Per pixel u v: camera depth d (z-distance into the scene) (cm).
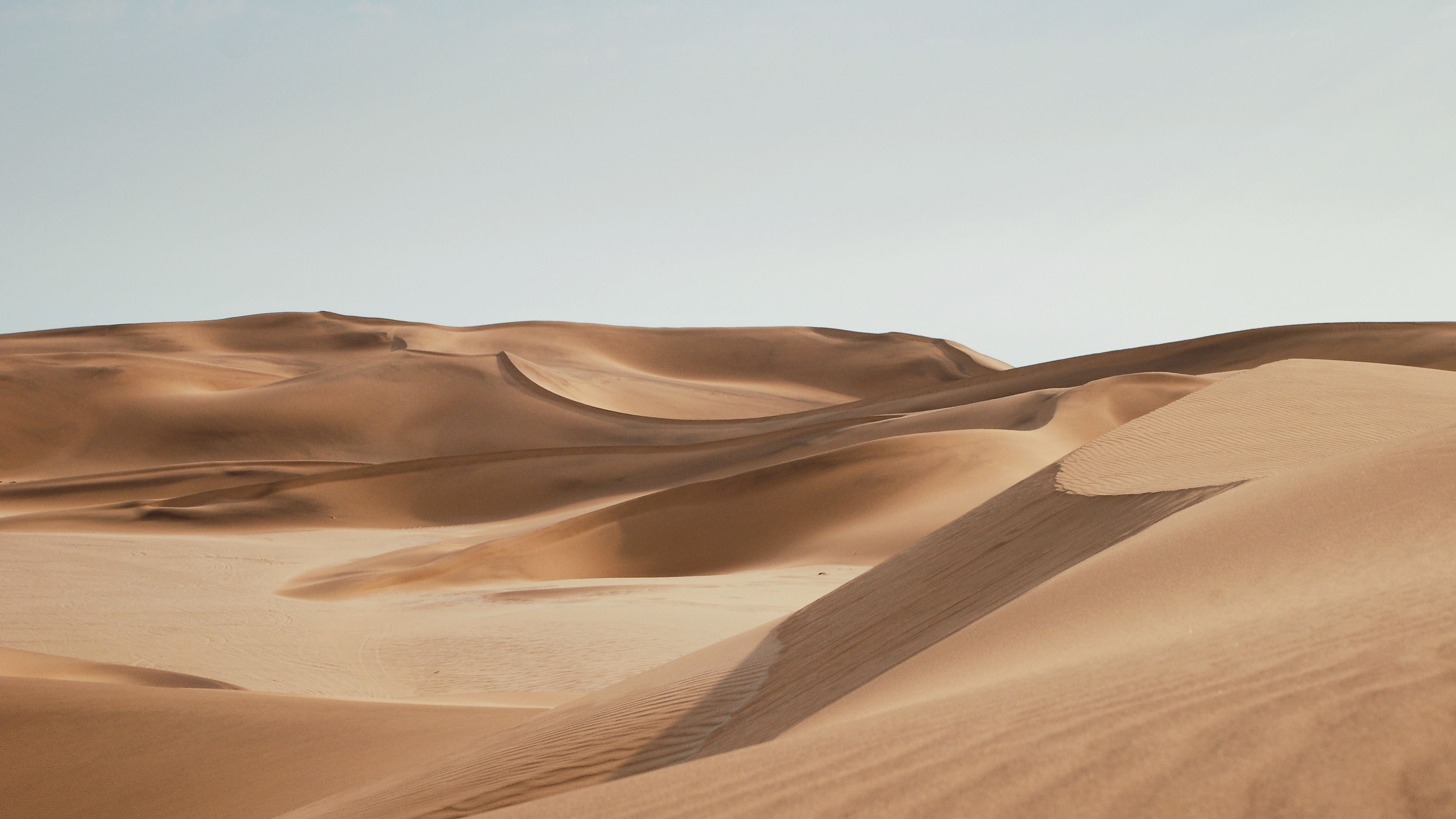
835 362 13812
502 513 5338
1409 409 1662
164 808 720
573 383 10156
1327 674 213
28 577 2884
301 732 899
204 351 13050
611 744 630
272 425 8456
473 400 9019
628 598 2225
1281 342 6956
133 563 3288
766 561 2958
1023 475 3278
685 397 11319
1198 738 192
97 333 13625
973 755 218
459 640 1888
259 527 4862
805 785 227
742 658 881
